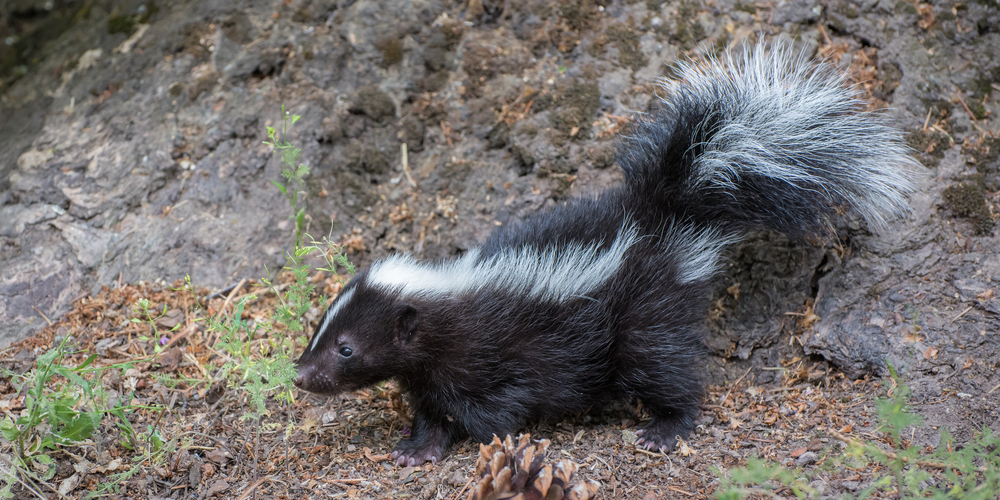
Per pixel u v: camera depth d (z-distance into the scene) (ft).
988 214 21.39
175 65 26.02
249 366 16.01
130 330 21.50
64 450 17.15
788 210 19.71
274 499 16.24
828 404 19.13
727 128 19.76
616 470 17.02
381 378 18.75
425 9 25.82
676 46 24.81
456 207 24.16
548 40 25.38
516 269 18.92
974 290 20.02
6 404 18.80
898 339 19.76
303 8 26.27
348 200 24.45
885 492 14.97
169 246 23.40
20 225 23.47
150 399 19.36
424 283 18.65
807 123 19.94
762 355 21.35
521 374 18.57
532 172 24.27
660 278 19.26
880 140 20.17
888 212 20.95
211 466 17.15
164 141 24.72
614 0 25.57
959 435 16.88
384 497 16.30
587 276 18.86
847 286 21.06
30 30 31.17
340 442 18.56
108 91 26.08
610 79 24.72
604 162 23.84
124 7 28.48
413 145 25.07
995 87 23.41
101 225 23.53
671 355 18.97
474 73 25.27
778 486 15.64
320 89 25.39
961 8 24.41
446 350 18.34
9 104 27.32
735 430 18.52
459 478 16.66
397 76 25.49
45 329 21.53
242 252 23.57
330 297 22.94
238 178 24.44
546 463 14.26
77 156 24.70
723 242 20.18
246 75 25.59
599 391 19.69
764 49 23.63
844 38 24.22
